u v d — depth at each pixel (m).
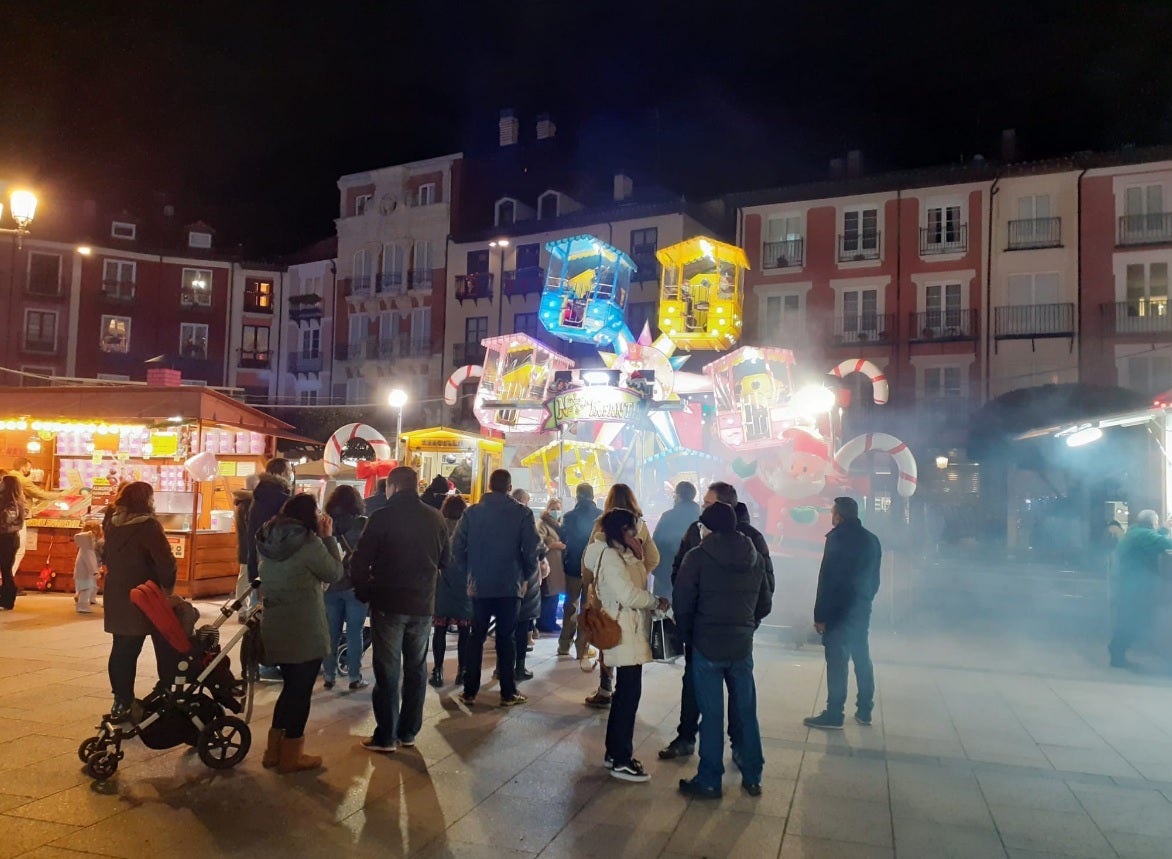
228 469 13.75
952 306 30.39
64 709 6.21
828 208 32.06
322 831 4.30
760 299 32.66
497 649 6.86
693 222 33.00
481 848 4.17
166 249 40.94
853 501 6.67
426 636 5.77
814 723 6.45
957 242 30.42
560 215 35.62
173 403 12.73
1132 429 21.72
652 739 6.03
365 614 7.31
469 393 36.22
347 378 40.41
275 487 7.92
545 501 13.44
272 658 5.05
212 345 41.66
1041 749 5.98
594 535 5.43
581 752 5.68
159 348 40.78
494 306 36.72
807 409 11.77
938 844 4.34
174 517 12.34
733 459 12.09
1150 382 27.97
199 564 12.16
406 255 39.09
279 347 42.69
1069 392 22.78
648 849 4.21
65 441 14.00
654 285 32.34
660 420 12.91
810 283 32.00
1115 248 28.48
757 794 5.00
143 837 4.16
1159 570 8.87
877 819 4.66
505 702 6.83
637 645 5.19
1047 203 29.53
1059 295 29.08
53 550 12.25
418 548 5.62
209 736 5.06
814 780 5.27
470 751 5.63
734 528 5.23
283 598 5.09
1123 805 4.91
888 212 31.22
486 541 6.78
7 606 10.56
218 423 13.10
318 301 41.75
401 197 39.69
